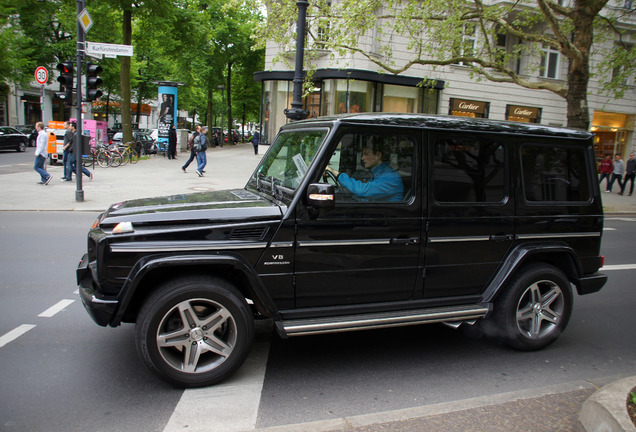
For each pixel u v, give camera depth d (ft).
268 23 47.60
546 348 14.06
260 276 10.78
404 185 11.79
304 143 12.16
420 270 12.12
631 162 65.21
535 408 9.62
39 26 103.71
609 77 84.89
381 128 11.46
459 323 12.77
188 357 10.50
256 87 145.69
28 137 99.86
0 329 13.88
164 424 9.28
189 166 69.31
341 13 45.50
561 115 86.74
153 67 139.44
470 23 47.21
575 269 13.96
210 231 10.49
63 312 15.39
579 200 13.94
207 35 85.40
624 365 12.97
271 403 10.21
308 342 13.79
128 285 9.77
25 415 9.43
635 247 30.78
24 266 20.61
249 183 14.58
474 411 9.43
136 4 69.10
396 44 74.64
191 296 10.19
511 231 12.98
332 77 73.97
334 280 11.39
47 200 37.24
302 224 10.92
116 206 12.30
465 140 12.32
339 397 10.59
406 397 10.70
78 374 11.25
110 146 65.87
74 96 38.81
